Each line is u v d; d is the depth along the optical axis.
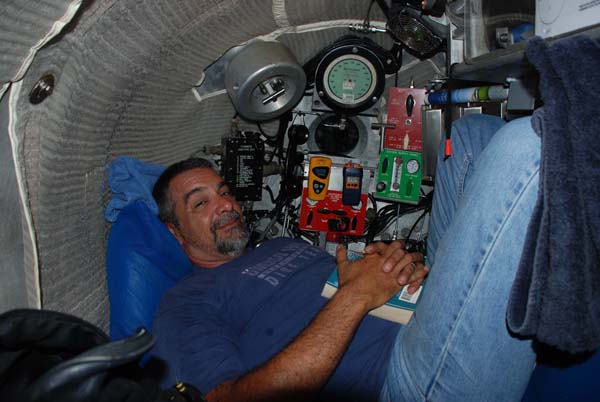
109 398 0.56
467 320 0.94
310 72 2.16
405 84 2.29
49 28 0.86
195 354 1.21
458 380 0.98
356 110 2.21
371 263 1.26
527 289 0.85
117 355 0.52
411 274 1.26
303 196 2.28
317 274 1.49
